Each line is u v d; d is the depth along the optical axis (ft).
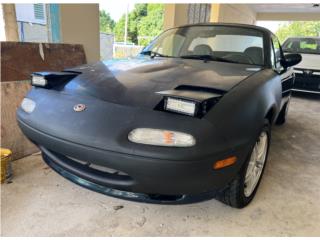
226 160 4.40
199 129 4.16
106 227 5.32
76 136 4.48
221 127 4.34
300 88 19.74
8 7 9.71
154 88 5.16
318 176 8.00
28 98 5.74
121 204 6.06
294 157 9.42
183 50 8.31
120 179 4.59
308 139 11.53
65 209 5.76
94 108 4.74
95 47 13.05
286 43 22.48
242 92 5.14
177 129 4.14
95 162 4.44
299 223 5.75
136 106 4.63
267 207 6.24
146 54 8.54
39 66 9.29
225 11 30.25
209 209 6.06
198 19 24.44
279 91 7.66
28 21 11.54
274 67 7.97
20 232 5.03
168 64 6.86
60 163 5.25
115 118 4.46
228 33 8.31
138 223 5.49
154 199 4.64
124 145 4.19
